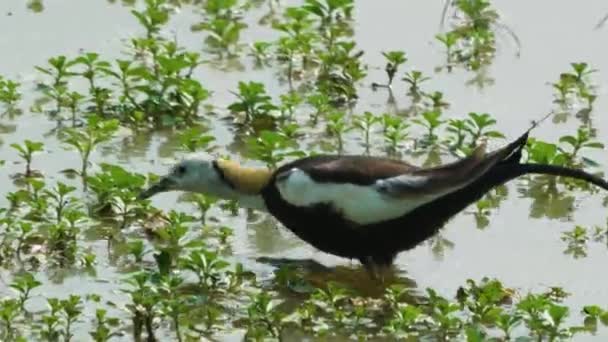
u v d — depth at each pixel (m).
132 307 13.38
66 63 18.39
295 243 15.52
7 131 17.53
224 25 20.00
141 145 17.41
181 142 16.81
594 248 15.32
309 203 14.41
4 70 19.09
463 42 20.47
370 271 14.73
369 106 18.70
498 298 13.74
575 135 17.91
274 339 13.28
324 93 18.45
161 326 13.42
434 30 20.94
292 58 19.45
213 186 15.28
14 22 20.64
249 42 20.38
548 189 16.61
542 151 16.64
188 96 17.97
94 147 17.08
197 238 15.31
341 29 20.31
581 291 14.44
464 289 14.11
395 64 19.05
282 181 14.60
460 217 16.03
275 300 14.14
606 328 13.70
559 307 13.16
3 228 15.07
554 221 15.96
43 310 13.69
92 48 19.88
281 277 14.30
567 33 20.83
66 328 13.22
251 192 15.09
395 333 13.38
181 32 20.55
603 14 21.31
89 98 18.28
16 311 13.30
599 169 16.91
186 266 14.06
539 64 19.95
